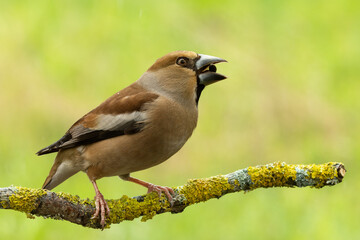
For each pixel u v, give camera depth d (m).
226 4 16.80
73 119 13.67
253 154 13.53
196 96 8.55
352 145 13.52
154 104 8.23
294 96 14.77
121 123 8.20
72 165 8.47
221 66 15.49
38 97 13.89
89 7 15.80
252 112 14.30
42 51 14.96
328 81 15.32
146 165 8.39
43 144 13.09
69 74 14.66
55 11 15.66
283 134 13.96
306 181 7.48
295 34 16.69
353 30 16.75
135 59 15.23
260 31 16.66
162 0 16.31
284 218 11.37
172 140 8.32
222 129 14.01
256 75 15.27
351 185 12.49
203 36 16.09
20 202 6.89
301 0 17.36
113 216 7.46
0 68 14.31
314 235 11.19
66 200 7.18
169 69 8.48
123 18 15.80
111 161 8.24
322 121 14.12
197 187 7.65
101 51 15.25
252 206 11.56
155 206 7.55
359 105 14.60
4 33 15.05
